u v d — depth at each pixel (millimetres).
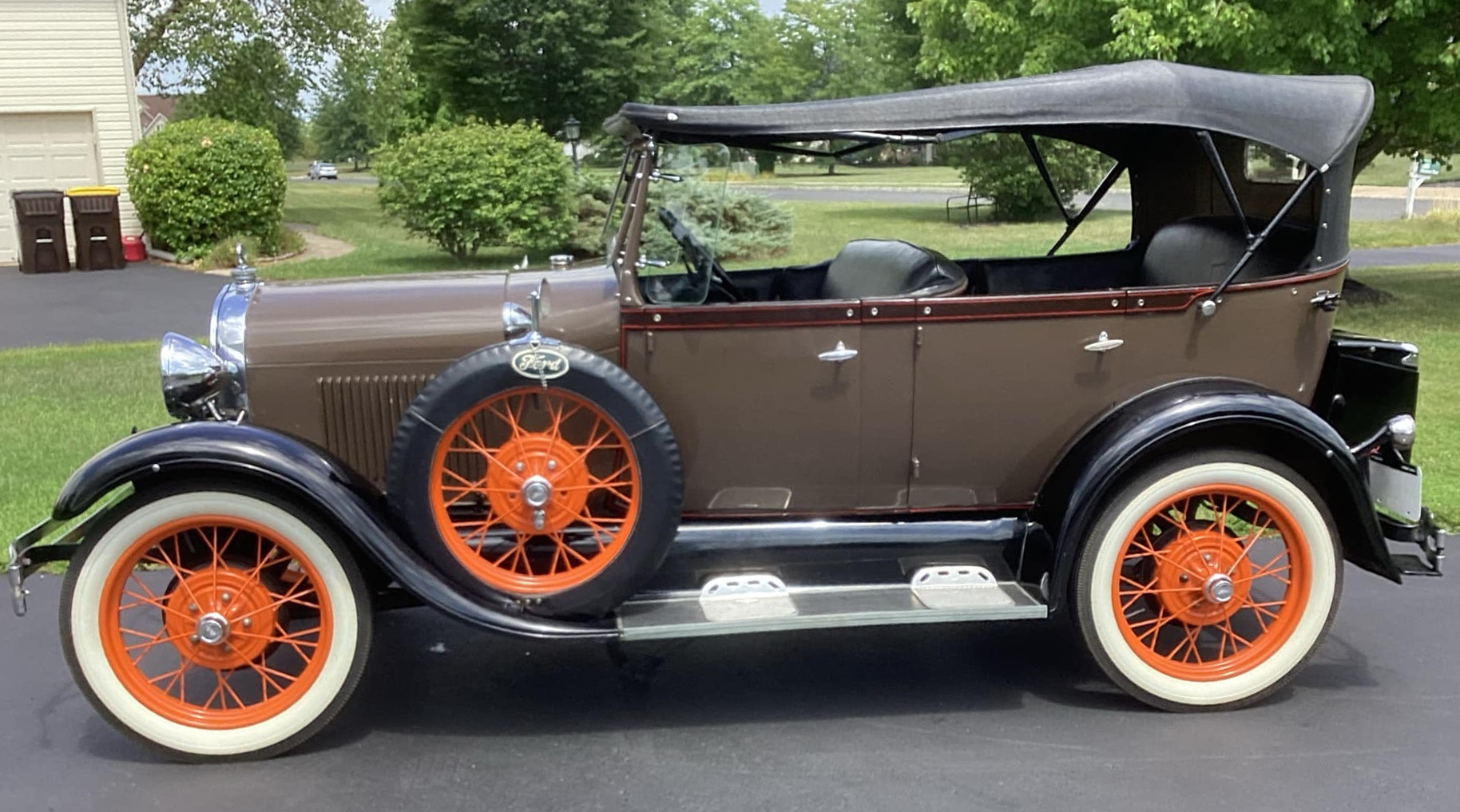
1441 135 9289
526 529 3168
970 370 3303
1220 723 3248
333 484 2959
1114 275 4258
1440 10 8617
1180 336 3342
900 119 3154
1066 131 3908
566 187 14008
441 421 2992
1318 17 8398
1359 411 3537
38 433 6215
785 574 3389
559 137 24625
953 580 3352
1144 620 3789
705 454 3328
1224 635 3426
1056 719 3281
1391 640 3771
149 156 15055
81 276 14125
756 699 3438
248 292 3514
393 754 3117
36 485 5277
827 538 3402
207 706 3115
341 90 21781
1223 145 3717
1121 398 3373
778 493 3400
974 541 3445
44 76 15367
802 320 3223
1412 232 17250
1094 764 3012
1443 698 3369
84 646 2971
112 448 2918
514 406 3207
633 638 3061
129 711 3020
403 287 3484
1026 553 3438
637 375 3254
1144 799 2828
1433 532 3377
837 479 3400
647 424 3031
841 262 3900
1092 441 3299
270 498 2973
